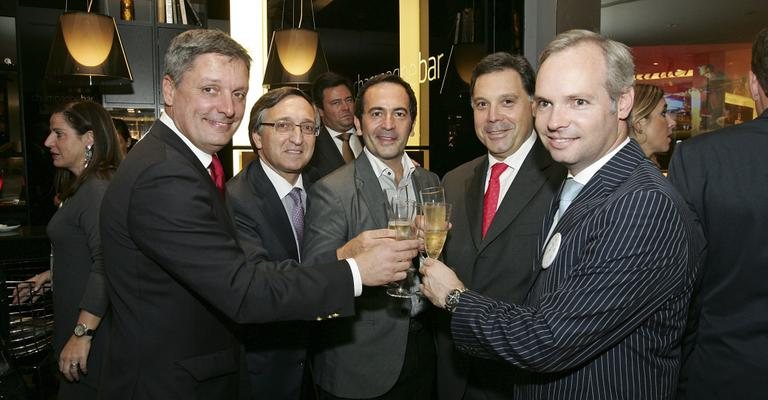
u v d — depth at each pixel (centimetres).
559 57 112
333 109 351
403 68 501
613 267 103
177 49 133
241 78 138
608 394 109
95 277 199
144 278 131
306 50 395
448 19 406
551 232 130
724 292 133
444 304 130
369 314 177
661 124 234
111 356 136
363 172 189
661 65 659
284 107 191
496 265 163
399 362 177
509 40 323
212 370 135
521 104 170
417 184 201
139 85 478
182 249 123
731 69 634
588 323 104
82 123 216
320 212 179
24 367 259
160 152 130
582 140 112
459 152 392
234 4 553
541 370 110
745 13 540
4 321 221
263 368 183
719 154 134
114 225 130
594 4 303
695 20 561
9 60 489
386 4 523
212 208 133
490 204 177
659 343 110
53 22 476
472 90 180
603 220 107
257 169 196
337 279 135
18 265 348
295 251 190
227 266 126
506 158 176
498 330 114
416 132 479
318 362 188
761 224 127
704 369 137
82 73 338
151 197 123
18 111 493
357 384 177
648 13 538
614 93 111
